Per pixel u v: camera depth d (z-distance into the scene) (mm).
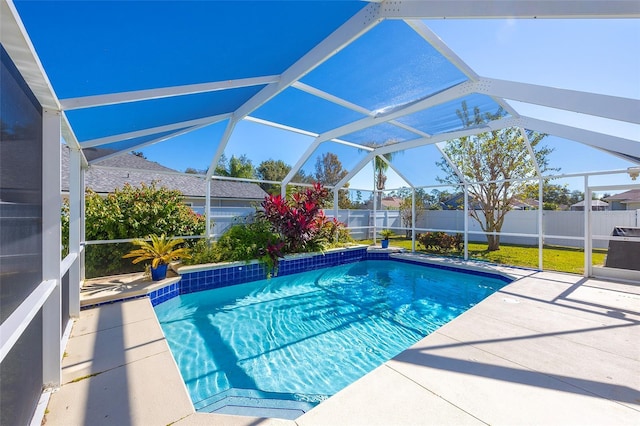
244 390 3111
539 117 6266
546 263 8875
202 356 3836
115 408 2186
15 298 1651
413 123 6758
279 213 8430
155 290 5406
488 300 4840
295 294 6637
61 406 2205
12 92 1676
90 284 5477
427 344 3232
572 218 11227
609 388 2438
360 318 5191
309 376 3395
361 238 12219
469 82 4652
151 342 3322
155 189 7551
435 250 10594
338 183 10758
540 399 2285
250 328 4742
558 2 2164
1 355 1146
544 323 3844
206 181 7648
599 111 3787
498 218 10828
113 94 3119
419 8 2529
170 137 6031
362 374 3453
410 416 2078
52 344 2422
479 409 2158
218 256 7062
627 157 5859
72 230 4113
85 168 5848
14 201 1653
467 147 10719
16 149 1714
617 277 6246
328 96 4953
